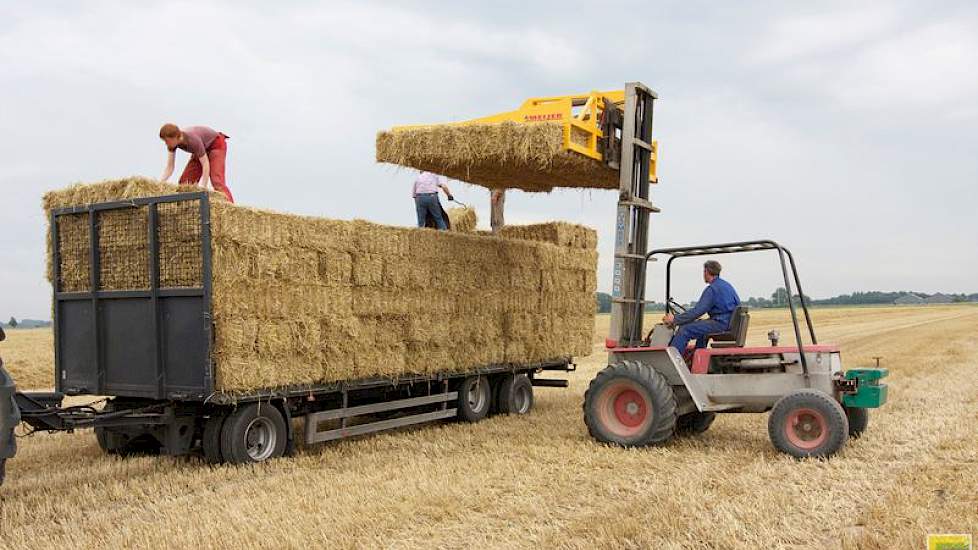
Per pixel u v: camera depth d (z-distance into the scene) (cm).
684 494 612
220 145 888
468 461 746
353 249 815
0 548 489
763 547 487
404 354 903
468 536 514
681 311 930
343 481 661
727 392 845
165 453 745
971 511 560
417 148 906
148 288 735
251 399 731
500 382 1128
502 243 1055
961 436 845
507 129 862
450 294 964
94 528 530
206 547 483
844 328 3706
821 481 662
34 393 677
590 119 906
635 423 846
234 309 697
